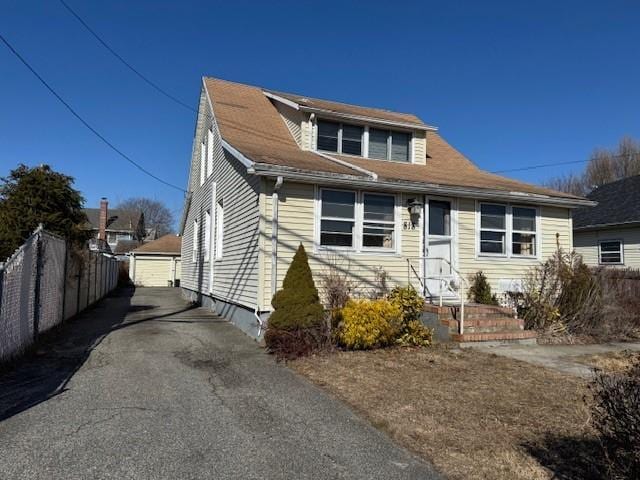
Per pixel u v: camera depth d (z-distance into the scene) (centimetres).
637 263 2122
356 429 498
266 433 484
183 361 808
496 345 967
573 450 444
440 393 623
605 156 4522
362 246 1137
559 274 1162
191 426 500
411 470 405
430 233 1220
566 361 830
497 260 1295
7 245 1118
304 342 850
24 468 397
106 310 1652
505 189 1257
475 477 393
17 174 1259
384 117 1511
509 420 525
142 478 383
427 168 1451
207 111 1805
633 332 1118
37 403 570
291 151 1277
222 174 1480
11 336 766
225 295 1376
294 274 896
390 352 866
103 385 650
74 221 1341
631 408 350
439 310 996
